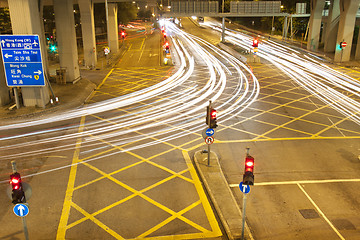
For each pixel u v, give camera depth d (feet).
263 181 45.88
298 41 212.43
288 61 143.54
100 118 72.28
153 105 81.76
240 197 42.11
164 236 34.81
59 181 45.91
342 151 55.16
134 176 47.29
